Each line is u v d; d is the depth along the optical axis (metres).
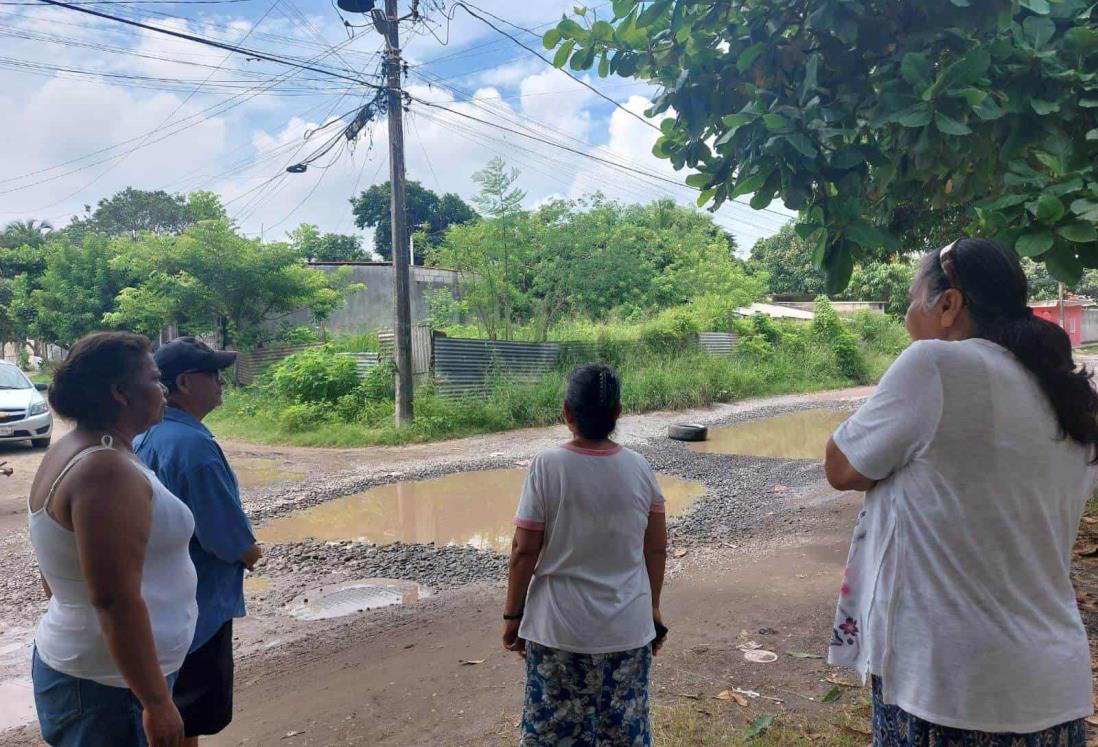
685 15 3.80
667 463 10.96
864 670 1.86
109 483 1.89
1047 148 3.16
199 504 2.55
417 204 42.69
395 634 4.81
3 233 35.38
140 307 18.83
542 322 19.45
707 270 28.84
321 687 4.02
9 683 4.32
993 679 1.61
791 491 9.00
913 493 1.70
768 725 3.27
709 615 4.81
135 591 1.90
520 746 2.58
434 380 15.02
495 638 4.61
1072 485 1.71
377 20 12.72
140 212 41.97
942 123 2.93
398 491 9.39
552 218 23.34
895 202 4.14
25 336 28.53
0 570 6.31
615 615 2.47
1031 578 1.64
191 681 2.59
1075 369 1.71
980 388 1.64
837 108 3.43
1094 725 3.17
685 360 19.97
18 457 11.85
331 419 14.28
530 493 2.53
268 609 5.37
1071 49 3.24
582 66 4.19
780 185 3.40
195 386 2.73
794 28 3.82
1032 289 32.12
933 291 1.86
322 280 19.98
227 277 18.39
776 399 19.89
